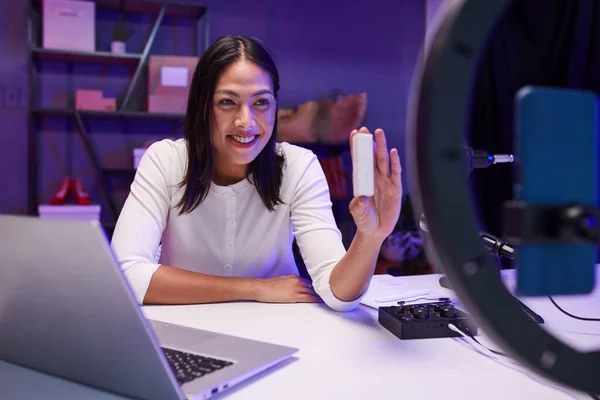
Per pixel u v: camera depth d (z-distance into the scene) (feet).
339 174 13.52
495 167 10.68
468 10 1.17
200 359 2.48
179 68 12.38
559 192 1.22
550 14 10.06
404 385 2.35
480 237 1.20
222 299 3.86
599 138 1.26
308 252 4.29
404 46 14.60
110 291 1.86
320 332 3.17
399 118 14.70
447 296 4.07
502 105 10.28
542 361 1.22
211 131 4.43
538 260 1.22
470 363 2.64
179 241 4.83
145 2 12.28
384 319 3.28
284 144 5.06
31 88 11.97
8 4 12.31
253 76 4.19
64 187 12.01
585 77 9.82
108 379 2.15
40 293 2.09
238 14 13.50
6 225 2.04
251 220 4.81
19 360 2.50
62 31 11.87
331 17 14.11
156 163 4.66
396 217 3.23
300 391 2.28
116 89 12.97
